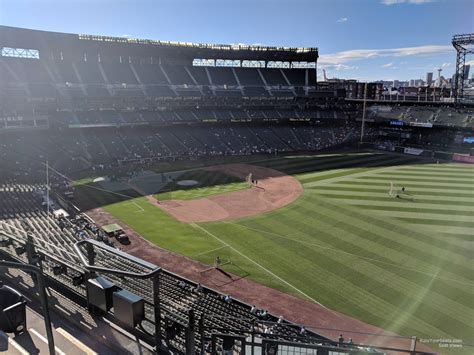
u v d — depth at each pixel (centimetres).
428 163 7625
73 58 8631
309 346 984
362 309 2628
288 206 4922
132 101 8562
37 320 1027
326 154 8662
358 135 10138
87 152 7294
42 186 5419
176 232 4059
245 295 2814
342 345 1166
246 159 8056
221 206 4966
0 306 973
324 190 5631
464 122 8950
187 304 2448
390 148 9100
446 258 3362
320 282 2992
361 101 11550
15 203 4553
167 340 909
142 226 4231
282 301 2736
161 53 9356
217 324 2141
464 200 5016
